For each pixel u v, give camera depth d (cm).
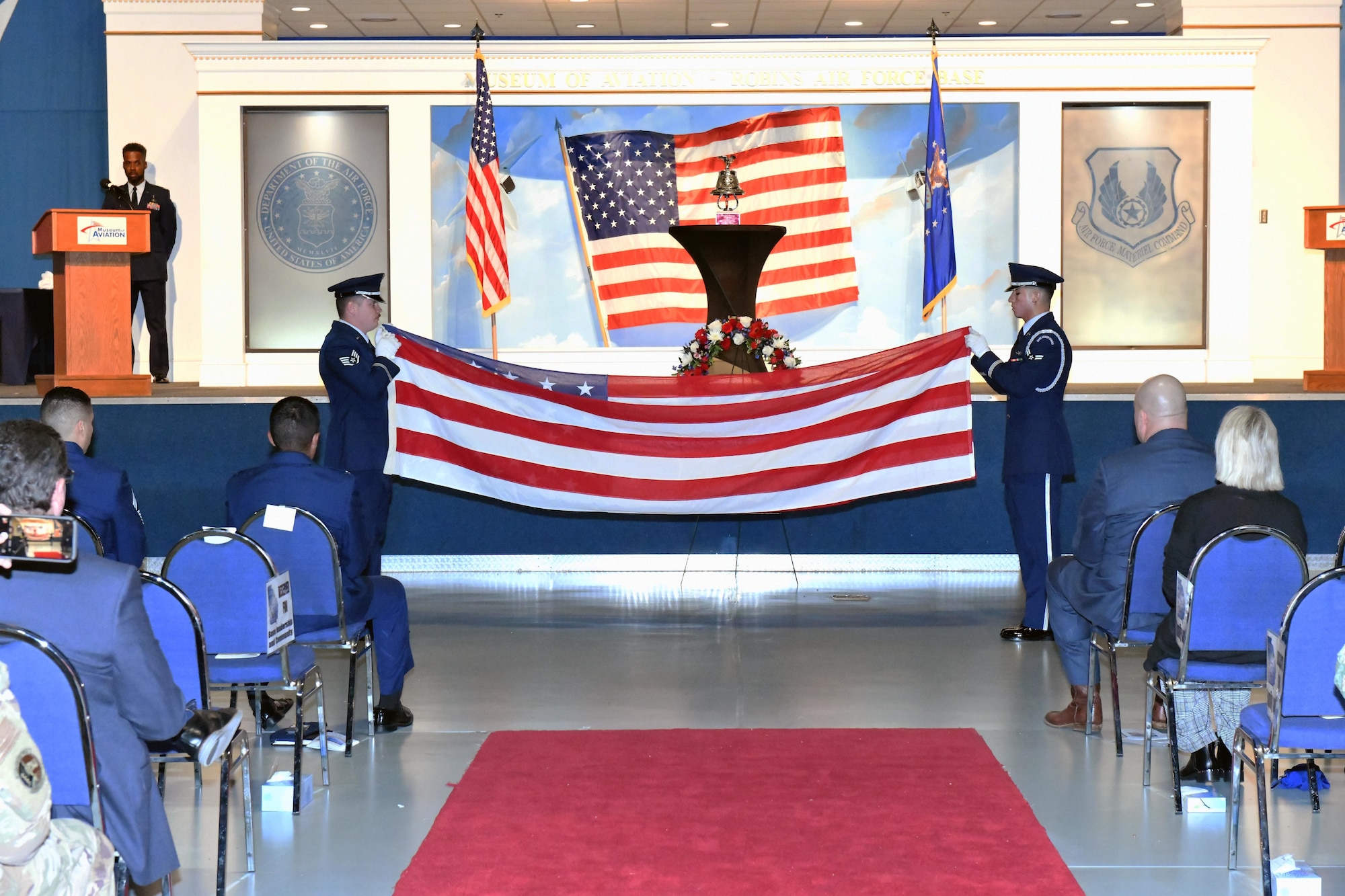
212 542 406
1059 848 383
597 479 773
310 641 475
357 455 645
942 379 755
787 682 596
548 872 357
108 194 1202
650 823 397
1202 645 406
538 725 521
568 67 1176
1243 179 1172
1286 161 1319
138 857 287
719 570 903
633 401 773
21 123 1409
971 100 1175
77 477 471
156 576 348
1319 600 332
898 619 749
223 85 1171
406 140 1181
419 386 762
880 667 627
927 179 910
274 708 535
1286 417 883
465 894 342
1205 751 443
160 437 884
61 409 476
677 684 591
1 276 1420
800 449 768
